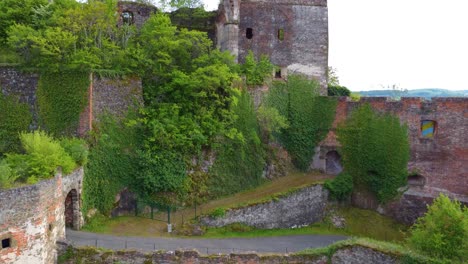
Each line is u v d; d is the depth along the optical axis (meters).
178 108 26.23
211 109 27.25
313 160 32.44
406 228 29.19
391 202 30.16
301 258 19.56
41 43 23.05
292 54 33.91
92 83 23.78
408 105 29.95
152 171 24.70
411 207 29.73
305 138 32.28
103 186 23.47
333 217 29.00
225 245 22.12
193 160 26.22
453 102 29.00
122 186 24.34
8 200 16.36
